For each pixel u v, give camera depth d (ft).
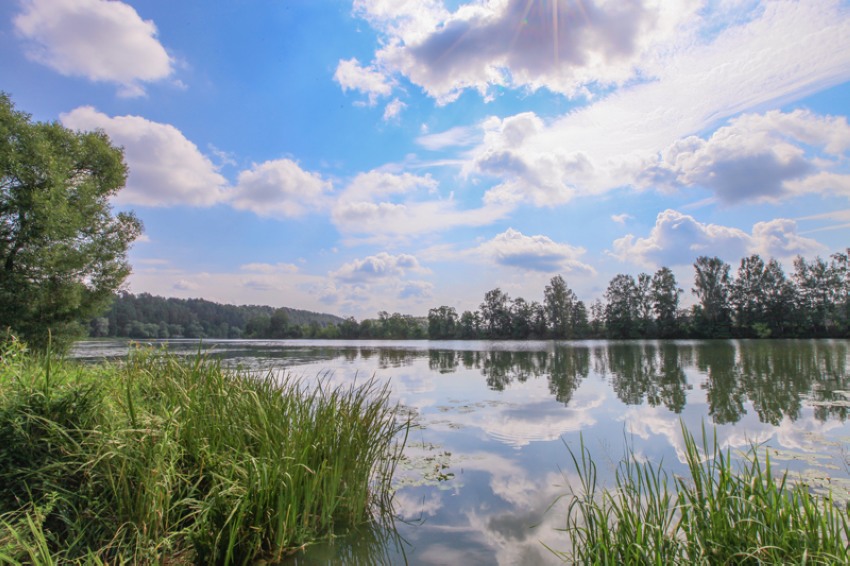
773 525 9.90
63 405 13.46
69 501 11.27
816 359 76.89
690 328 203.10
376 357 93.40
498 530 14.58
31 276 50.14
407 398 40.06
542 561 12.57
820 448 22.57
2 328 45.34
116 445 12.25
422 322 298.76
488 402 37.96
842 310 181.98
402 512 16.08
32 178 50.55
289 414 16.29
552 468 20.43
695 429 27.40
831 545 9.19
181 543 12.12
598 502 15.71
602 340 218.59
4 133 49.24
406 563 12.47
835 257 185.37
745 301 198.39
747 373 57.31
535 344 171.22
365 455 16.07
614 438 25.39
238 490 12.67
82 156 60.39
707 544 10.16
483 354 106.22
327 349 127.75
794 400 37.06
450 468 20.67
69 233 51.08
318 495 14.39
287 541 12.87
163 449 12.22
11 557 9.34
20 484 11.55
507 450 23.48
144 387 17.03
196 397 15.30
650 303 219.20
